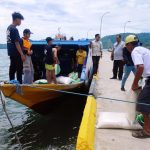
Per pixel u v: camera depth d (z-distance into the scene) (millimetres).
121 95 4949
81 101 5660
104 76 7371
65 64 6383
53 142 3932
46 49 4852
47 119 4871
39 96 4348
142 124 3029
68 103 5539
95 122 3271
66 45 6305
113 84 6055
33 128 4496
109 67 10016
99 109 3840
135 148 2619
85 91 5996
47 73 4879
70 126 4496
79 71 6188
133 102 2832
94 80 6078
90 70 6637
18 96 4027
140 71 2635
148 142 2750
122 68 6605
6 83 3764
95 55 7039
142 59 2648
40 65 6043
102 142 2740
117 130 3051
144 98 2715
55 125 4559
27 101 4273
